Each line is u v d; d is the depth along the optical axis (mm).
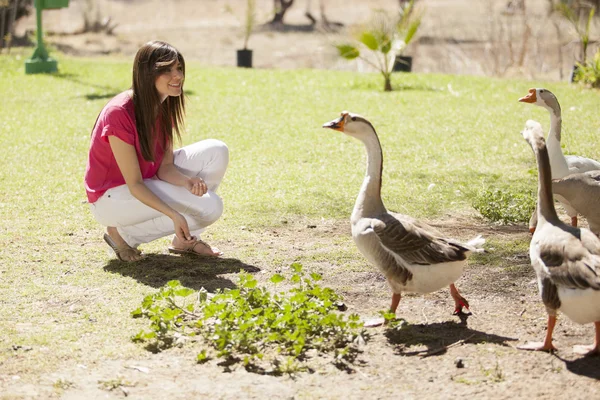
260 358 4020
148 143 5332
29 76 15438
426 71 19891
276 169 8484
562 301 3834
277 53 24547
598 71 13875
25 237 6188
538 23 24422
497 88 14195
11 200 7227
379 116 11641
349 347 4184
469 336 4344
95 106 12336
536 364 3961
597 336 4004
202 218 5602
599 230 5785
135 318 4617
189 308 4516
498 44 21344
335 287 5168
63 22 31047
